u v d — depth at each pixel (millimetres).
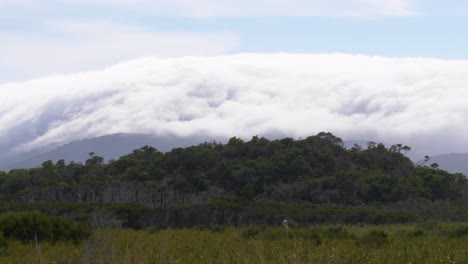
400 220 49344
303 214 50875
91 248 7441
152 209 48781
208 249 12578
